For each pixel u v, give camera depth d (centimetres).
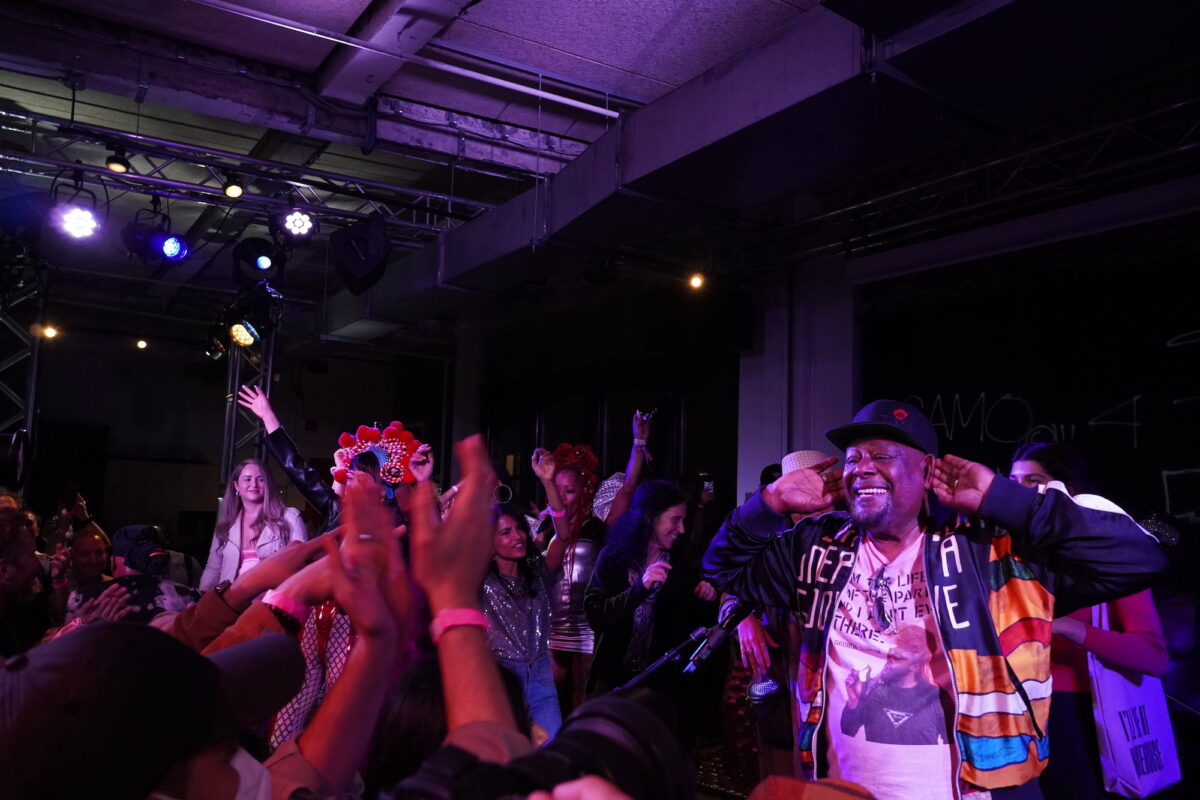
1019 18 409
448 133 756
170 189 862
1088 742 242
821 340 784
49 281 1032
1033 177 639
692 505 713
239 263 916
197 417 1477
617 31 609
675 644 422
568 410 1118
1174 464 568
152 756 72
